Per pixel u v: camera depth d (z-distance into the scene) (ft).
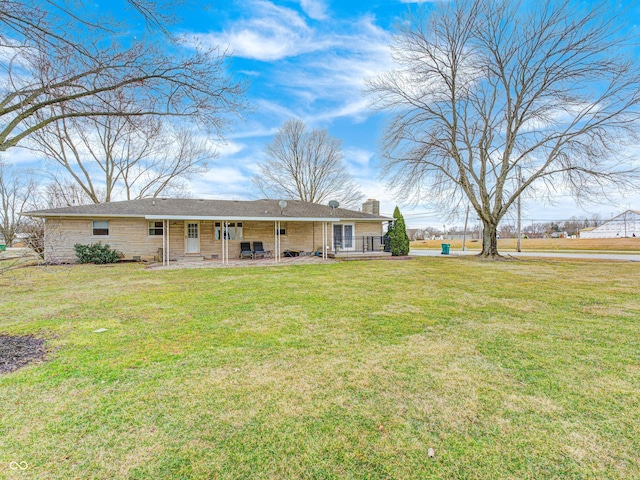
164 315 16.75
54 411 7.83
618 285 26.13
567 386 9.05
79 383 9.27
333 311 17.57
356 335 13.52
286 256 57.77
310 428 7.21
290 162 98.48
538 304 19.25
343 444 6.68
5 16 9.73
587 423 7.34
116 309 18.04
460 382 9.31
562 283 27.27
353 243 62.39
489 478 5.76
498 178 53.57
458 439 6.82
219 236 54.65
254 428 7.22
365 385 9.16
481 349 11.88
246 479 5.77
